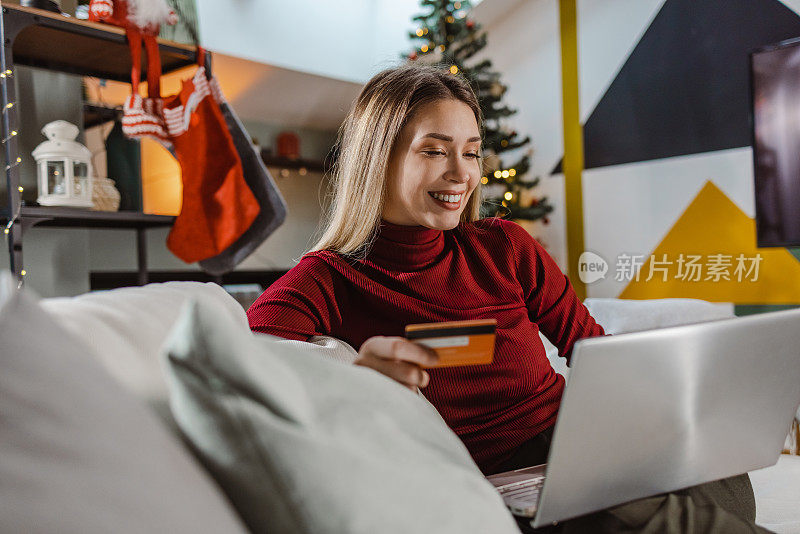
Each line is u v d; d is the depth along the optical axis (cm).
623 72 454
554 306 142
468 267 134
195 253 243
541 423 122
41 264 252
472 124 127
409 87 126
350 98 534
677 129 427
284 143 569
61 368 46
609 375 70
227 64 445
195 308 55
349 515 53
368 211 129
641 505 80
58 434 41
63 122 228
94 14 221
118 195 251
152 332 71
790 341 86
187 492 45
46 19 206
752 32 390
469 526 60
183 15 249
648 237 444
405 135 125
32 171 244
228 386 54
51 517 37
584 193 479
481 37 452
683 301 206
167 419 61
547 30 497
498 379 120
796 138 319
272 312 118
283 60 453
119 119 268
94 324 68
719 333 78
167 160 503
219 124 243
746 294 395
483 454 116
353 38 495
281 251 582
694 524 77
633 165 450
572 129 485
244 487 54
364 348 85
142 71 257
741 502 92
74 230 261
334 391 63
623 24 453
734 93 399
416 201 126
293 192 591
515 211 463
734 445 88
